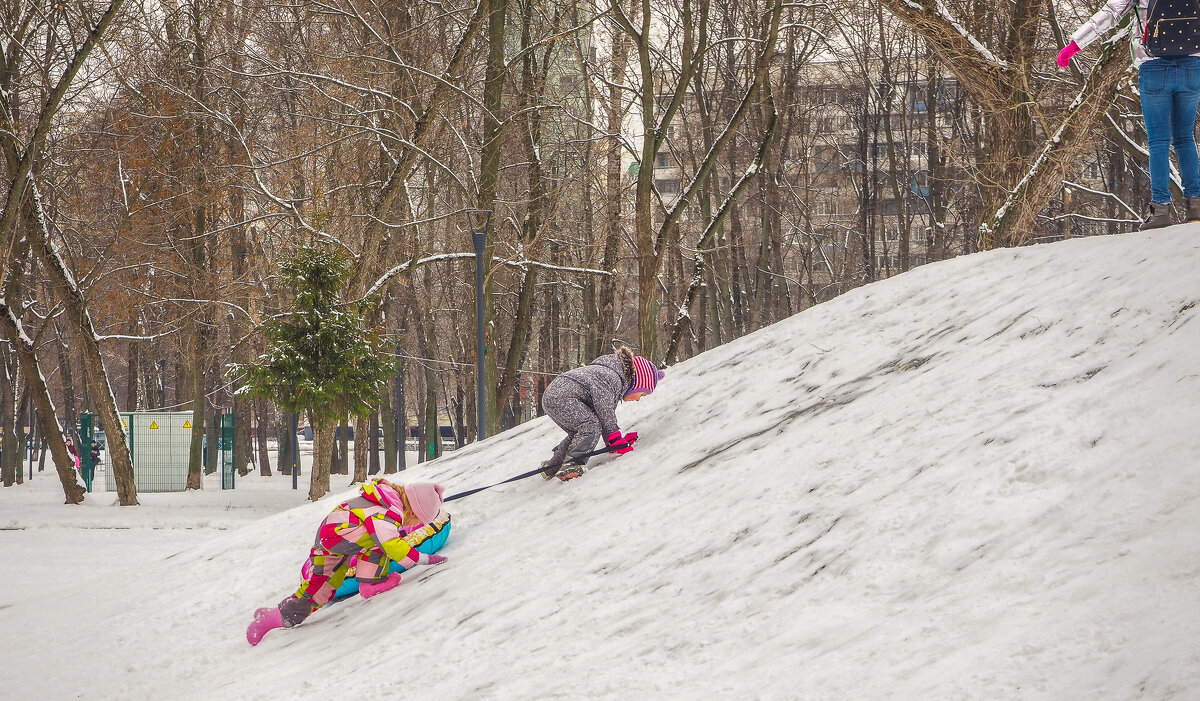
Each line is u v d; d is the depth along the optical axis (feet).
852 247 151.94
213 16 89.61
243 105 91.35
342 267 82.53
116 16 80.38
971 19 50.42
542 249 96.17
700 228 141.08
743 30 107.96
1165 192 23.45
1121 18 24.47
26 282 121.29
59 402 207.21
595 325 121.60
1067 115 40.78
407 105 79.56
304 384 79.71
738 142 135.44
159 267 90.84
